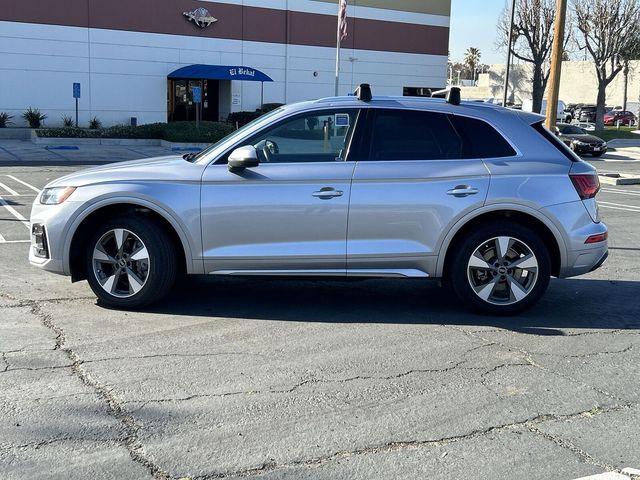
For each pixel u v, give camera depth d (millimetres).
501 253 5805
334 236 5660
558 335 5539
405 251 5695
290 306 6199
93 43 31031
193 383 4371
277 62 36375
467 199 5648
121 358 4770
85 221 5789
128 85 32188
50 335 5207
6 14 28922
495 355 5039
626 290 7113
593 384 4535
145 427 3754
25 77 29750
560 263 5859
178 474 3275
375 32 39250
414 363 4832
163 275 5723
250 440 3639
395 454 3527
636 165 26219
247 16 34969
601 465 3467
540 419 3990
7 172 17531
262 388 4320
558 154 5902
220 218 5613
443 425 3877
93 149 25422
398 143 5777
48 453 3441
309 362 4797
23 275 7035
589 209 5848
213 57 34281
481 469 3398
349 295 6637
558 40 11062
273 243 5672
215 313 5910
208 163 5715
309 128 5789
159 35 32594
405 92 41062
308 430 3770
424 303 6402
